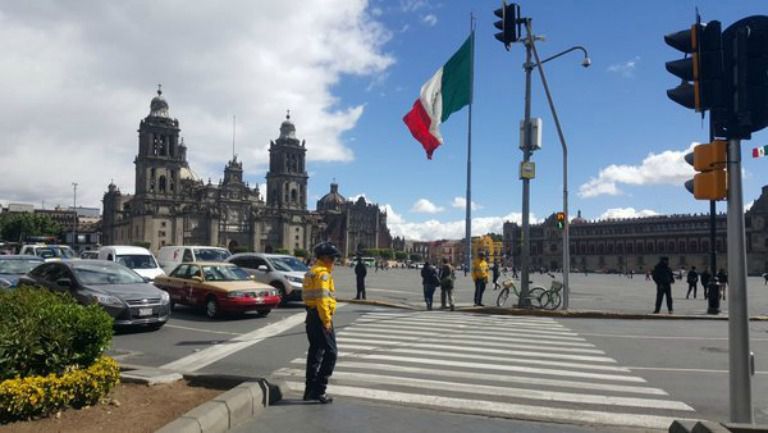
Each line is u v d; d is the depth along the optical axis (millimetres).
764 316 20500
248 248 154750
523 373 9781
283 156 165000
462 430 6531
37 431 5648
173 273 20094
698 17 6207
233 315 18453
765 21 5879
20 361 6305
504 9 15836
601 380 9352
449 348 12219
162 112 145250
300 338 13750
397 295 29312
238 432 6262
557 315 20062
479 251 22625
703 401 8070
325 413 7090
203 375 7852
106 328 6973
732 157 6117
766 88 5867
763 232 138625
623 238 172875
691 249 157250
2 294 6953
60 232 155375
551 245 190375
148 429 5754
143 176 141125
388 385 8758
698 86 6148
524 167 21125
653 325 17688
